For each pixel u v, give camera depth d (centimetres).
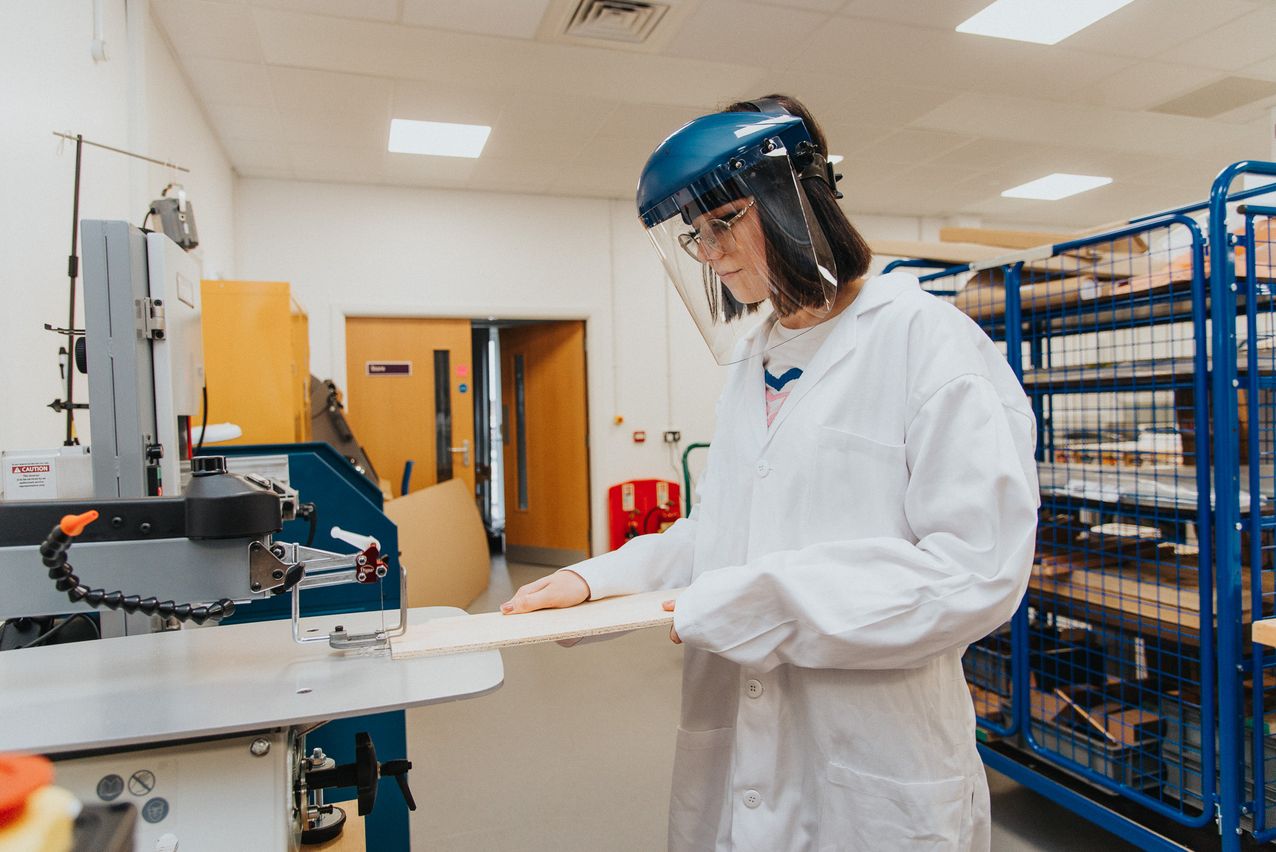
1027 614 207
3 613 74
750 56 328
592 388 532
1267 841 161
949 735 87
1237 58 339
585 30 303
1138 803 181
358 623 98
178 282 106
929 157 468
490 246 507
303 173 459
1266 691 178
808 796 91
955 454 79
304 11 281
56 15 186
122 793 73
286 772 78
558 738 263
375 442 493
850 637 76
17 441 160
